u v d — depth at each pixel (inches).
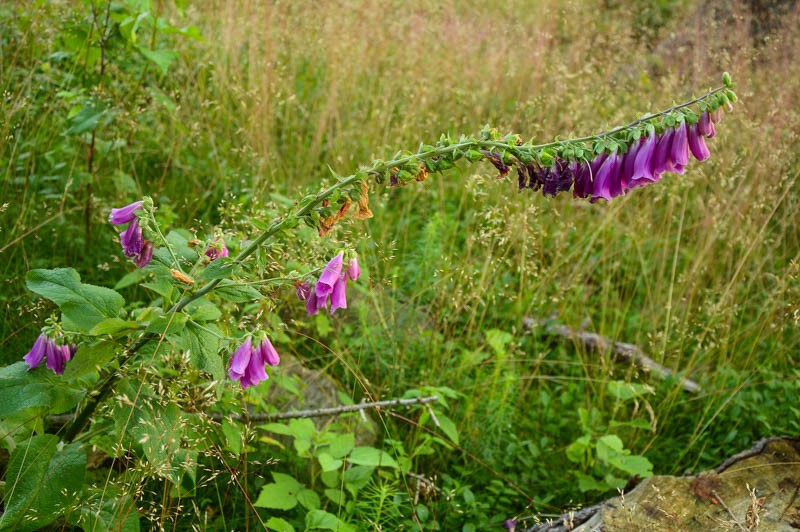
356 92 226.8
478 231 177.2
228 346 90.2
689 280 171.5
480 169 192.1
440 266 166.9
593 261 185.6
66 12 171.0
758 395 154.9
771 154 183.8
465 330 170.1
